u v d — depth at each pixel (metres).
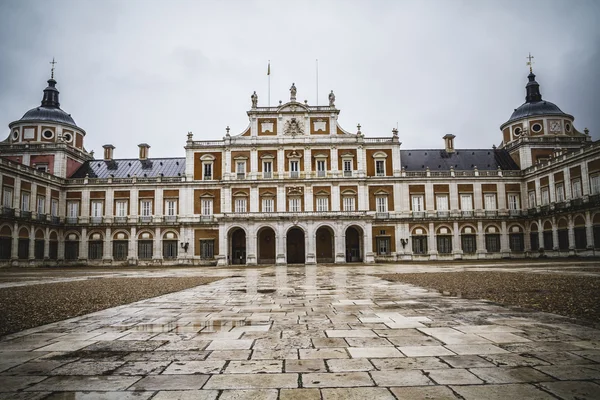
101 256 66.56
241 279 28.12
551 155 68.69
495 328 9.45
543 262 47.12
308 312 12.27
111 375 6.43
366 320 10.75
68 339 8.91
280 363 6.94
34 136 69.00
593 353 7.24
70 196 67.62
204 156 67.25
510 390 5.56
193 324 10.52
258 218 60.44
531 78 75.31
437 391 5.59
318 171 66.38
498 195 68.06
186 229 66.12
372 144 67.62
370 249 60.31
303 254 66.12
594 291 15.52
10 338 9.05
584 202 54.16
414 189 67.56
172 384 6.00
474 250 67.06
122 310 13.11
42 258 62.03
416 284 21.19
